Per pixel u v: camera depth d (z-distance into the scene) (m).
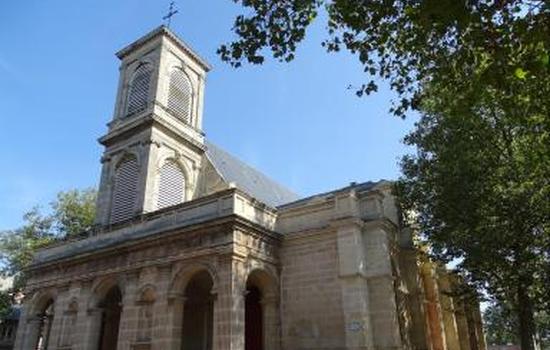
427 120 29.19
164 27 38.66
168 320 25.91
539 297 25.64
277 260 28.36
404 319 27.55
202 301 30.67
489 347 76.00
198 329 30.11
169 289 26.70
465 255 26.47
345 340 24.73
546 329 56.59
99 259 31.61
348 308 25.05
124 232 31.55
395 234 29.58
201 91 40.78
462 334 38.09
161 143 35.19
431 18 10.22
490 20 10.85
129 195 34.47
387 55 16.06
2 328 56.75
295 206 29.86
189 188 36.00
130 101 38.53
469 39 11.63
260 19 14.27
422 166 28.69
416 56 15.19
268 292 27.55
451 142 26.66
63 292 33.22
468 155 25.61
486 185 24.89
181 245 27.34
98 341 29.94
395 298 27.06
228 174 37.81
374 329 24.92
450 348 34.53
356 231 26.52
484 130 26.23
